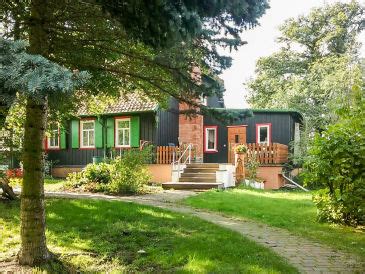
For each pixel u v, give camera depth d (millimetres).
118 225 8766
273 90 36656
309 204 13102
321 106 27516
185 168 20062
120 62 7578
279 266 6039
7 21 6734
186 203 12938
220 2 5246
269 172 21719
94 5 5895
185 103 7434
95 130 25500
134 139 23703
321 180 9922
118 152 24312
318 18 36875
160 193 16031
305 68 36906
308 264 6387
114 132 24625
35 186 5859
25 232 5832
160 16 4906
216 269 5801
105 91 9078
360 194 9289
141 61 7148
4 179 12562
